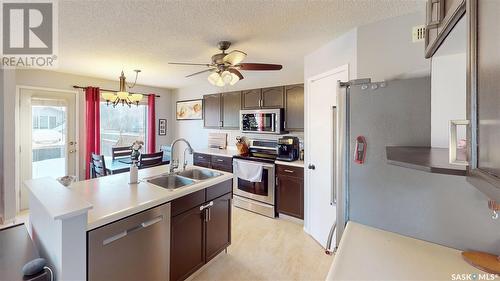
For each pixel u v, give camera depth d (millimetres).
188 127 5375
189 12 1779
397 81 1478
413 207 1342
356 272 987
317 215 2709
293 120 3531
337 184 1640
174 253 1847
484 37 534
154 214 1661
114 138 4598
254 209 3646
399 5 1674
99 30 2113
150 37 2289
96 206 1502
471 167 605
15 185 3074
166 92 5500
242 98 4164
